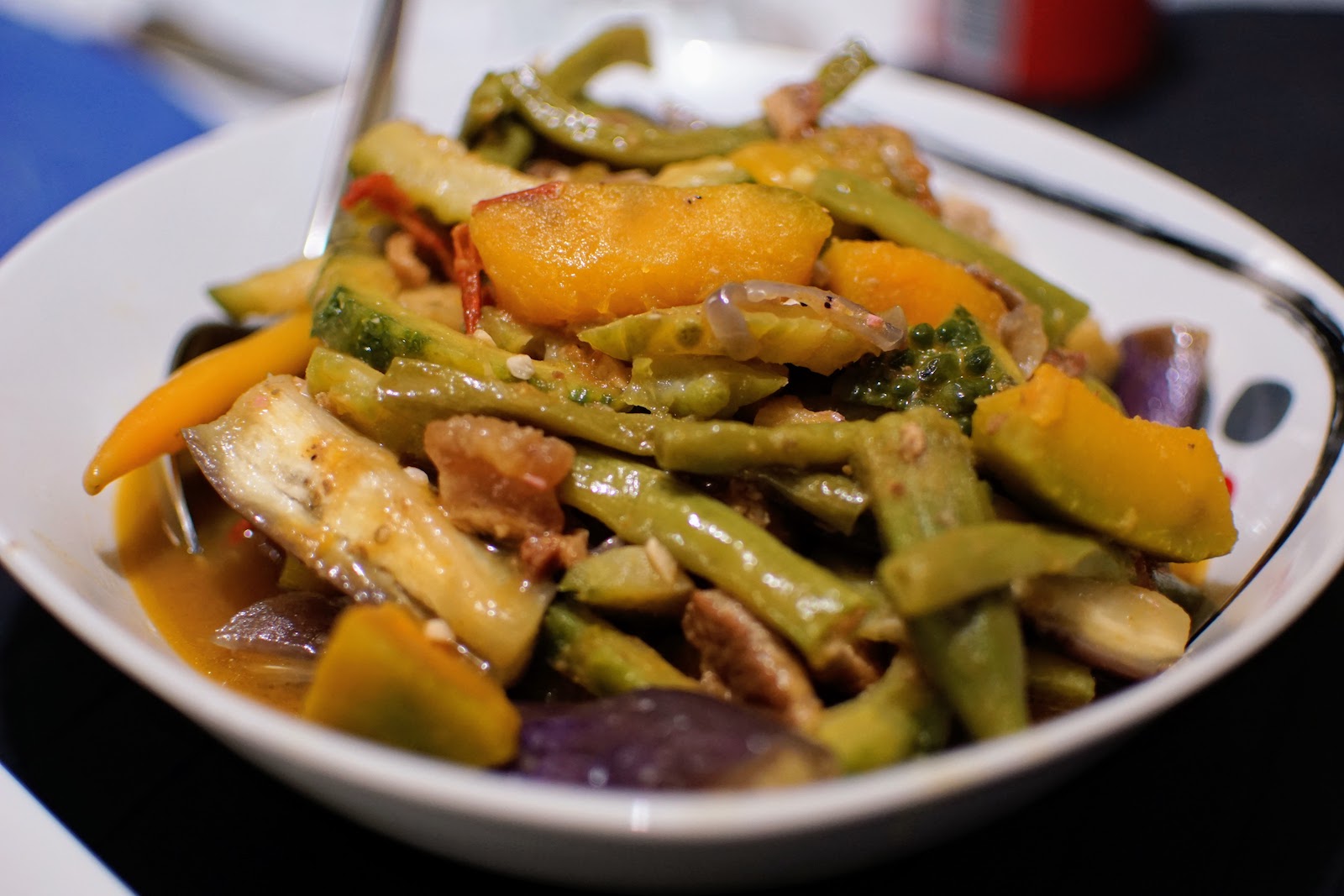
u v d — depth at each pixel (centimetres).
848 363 29
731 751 23
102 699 29
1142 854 27
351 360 29
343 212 34
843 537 27
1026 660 27
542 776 24
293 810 27
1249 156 47
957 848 27
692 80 42
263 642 28
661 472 27
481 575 27
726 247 29
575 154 35
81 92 50
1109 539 27
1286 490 30
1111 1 51
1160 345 34
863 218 31
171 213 36
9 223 42
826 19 62
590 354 29
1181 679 23
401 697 24
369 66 39
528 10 61
